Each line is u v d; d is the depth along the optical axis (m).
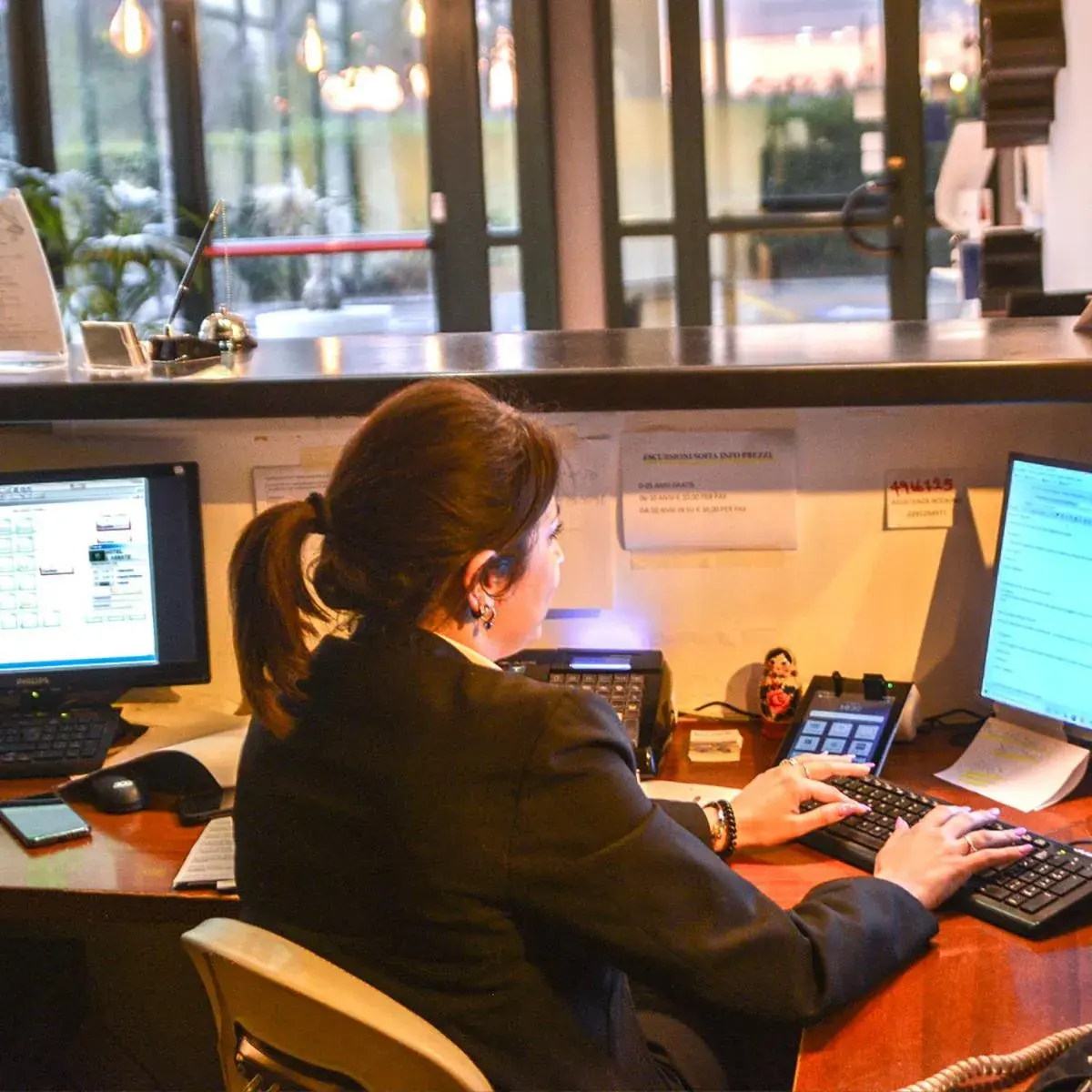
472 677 1.17
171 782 1.75
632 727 1.82
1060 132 4.36
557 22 5.44
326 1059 1.11
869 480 1.93
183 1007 2.24
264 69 5.59
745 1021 1.31
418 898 1.12
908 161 5.47
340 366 1.91
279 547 1.19
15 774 1.83
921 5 5.36
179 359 2.07
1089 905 1.39
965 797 1.70
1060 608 1.70
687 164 5.52
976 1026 1.22
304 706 1.20
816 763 1.68
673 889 1.14
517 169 5.53
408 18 5.48
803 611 1.98
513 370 1.76
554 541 1.33
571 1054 1.14
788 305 5.64
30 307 2.05
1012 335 2.03
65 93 5.61
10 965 2.07
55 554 1.94
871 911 1.30
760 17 5.43
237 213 5.68
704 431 1.94
